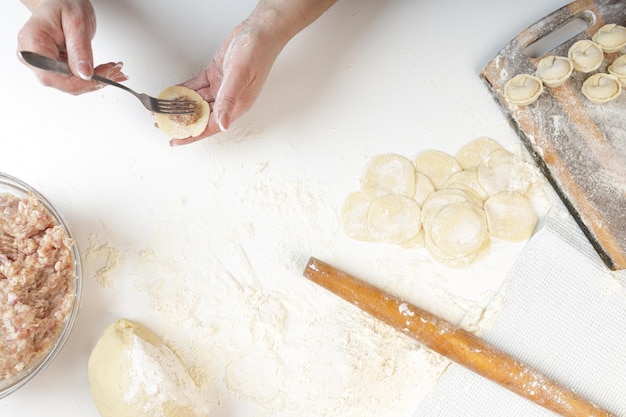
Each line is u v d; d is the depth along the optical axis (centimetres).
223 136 95
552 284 92
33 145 95
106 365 84
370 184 94
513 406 91
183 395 85
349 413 90
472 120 96
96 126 95
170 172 95
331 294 92
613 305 92
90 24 86
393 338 91
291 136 96
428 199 93
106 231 93
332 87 97
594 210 90
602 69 93
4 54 97
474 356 87
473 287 92
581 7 94
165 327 91
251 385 90
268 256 93
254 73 85
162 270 92
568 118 91
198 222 93
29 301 84
